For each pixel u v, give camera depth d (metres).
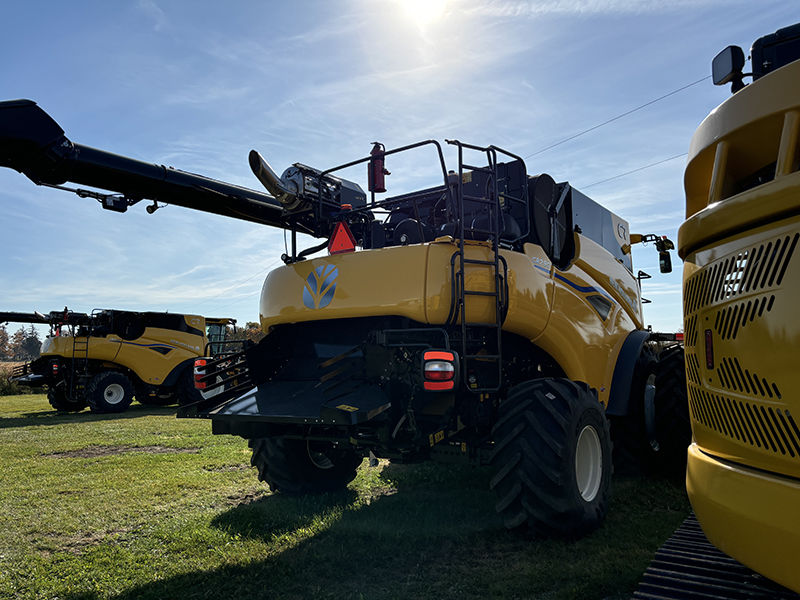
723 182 1.94
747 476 1.62
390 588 2.71
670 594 1.93
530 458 3.19
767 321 1.59
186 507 4.27
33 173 4.14
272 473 4.47
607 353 4.82
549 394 3.38
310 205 4.74
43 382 13.55
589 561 2.91
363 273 3.67
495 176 3.81
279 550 3.28
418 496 4.46
